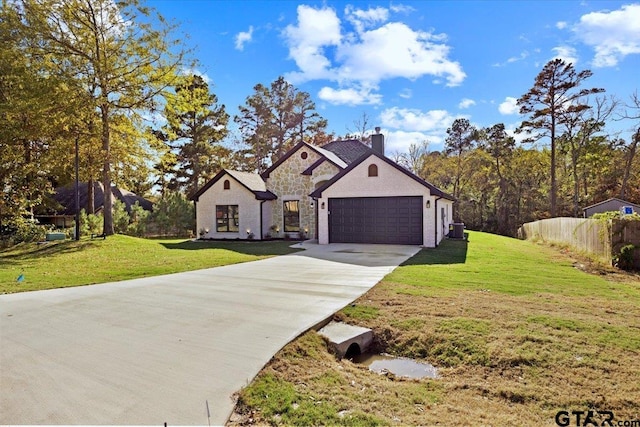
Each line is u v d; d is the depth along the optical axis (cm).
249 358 443
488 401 378
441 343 512
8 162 2083
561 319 571
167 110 2025
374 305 664
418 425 325
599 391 384
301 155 2217
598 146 3494
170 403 347
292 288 809
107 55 1842
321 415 335
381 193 1711
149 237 2636
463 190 4319
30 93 1650
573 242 1512
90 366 425
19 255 1527
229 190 2244
